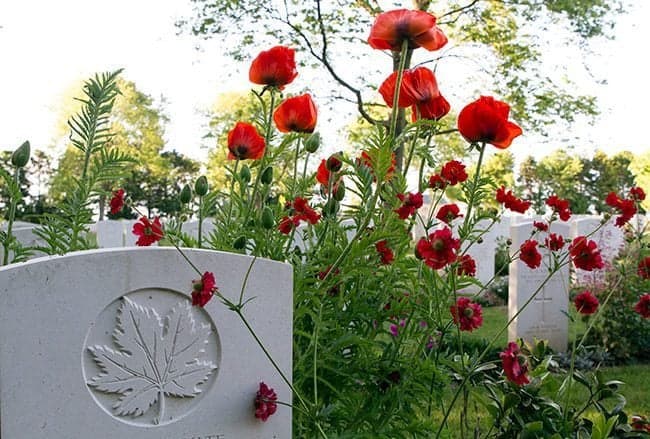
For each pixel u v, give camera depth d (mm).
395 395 2520
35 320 1766
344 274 2443
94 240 2805
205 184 2564
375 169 2318
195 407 2029
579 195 33656
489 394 2834
